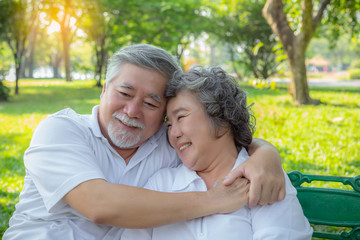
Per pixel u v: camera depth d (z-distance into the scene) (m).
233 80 2.02
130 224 1.67
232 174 1.82
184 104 1.92
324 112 10.75
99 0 17.55
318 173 4.79
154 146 2.16
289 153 5.89
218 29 21.98
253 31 21.95
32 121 10.12
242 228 1.79
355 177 2.26
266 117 9.33
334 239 2.35
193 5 15.35
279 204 1.82
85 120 2.10
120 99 1.95
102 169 2.03
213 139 1.95
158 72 1.94
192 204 1.72
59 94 18.56
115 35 16.53
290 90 13.15
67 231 1.87
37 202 1.94
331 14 14.97
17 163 5.81
